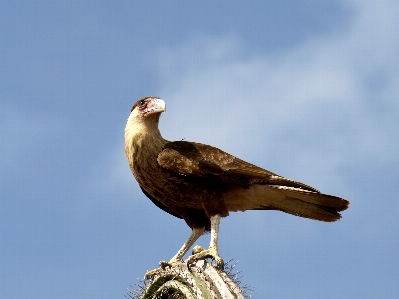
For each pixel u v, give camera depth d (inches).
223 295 361.1
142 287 430.6
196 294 368.5
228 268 410.0
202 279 375.2
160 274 410.6
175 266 409.1
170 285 394.9
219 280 371.9
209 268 385.4
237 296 363.3
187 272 385.1
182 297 394.6
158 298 404.5
